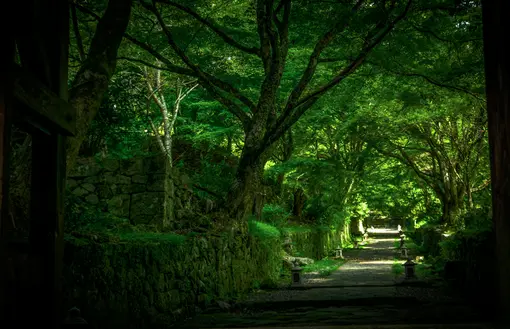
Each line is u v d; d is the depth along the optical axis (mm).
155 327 10211
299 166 28312
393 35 15648
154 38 16531
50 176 4855
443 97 21938
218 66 20750
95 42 10070
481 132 26828
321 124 28000
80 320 6480
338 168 30125
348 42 16656
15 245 4742
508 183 3576
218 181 17922
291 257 24578
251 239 17781
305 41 18859
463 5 13734
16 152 9516
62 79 4875
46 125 4625
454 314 11602
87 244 8578
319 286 18062
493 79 3783
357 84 21641
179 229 13891
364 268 26188
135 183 13461
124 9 10172
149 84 19562
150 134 22016
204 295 13227
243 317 12258
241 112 16938
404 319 11375
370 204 56750
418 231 44531
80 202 11328
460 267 16234
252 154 16078
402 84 20688
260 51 16672
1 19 3455
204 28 17484
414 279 18500
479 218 19312
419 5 14406
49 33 4789
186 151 19656
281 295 16062
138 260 9953
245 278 16906
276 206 25953
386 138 31531
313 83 23391
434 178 31812
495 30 3697
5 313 4512
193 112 23906
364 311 13062
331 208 37719
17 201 8836
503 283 3740
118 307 9164
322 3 16031
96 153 14570
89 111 9688
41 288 4762
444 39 16047
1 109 3451
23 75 3908
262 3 16391
